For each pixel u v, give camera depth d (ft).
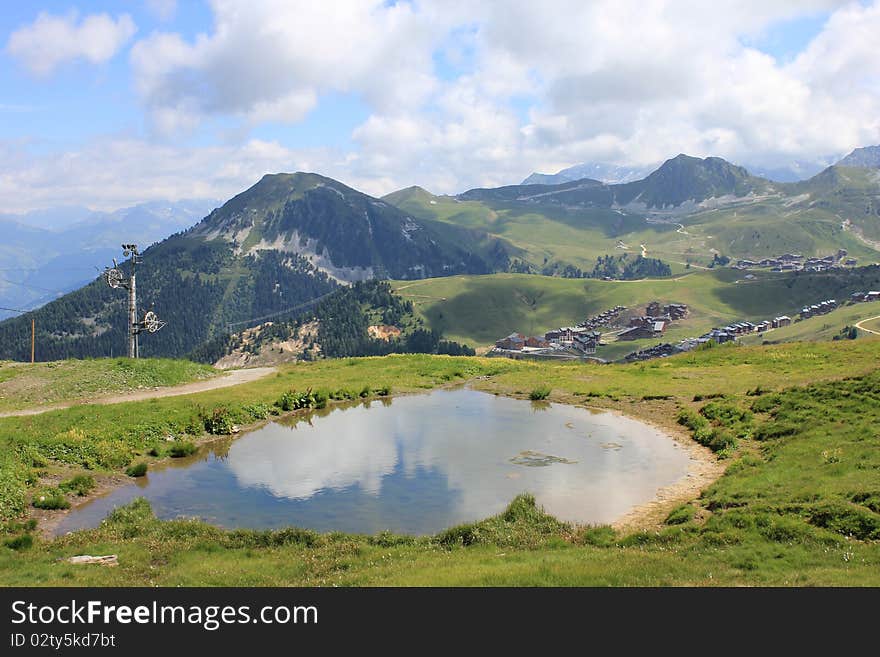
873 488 80.28
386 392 198.90
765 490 89.35
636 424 152.35
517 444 135.23
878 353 201.16
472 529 82.79
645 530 82.89
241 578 67.56
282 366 261.65
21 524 90.48
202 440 142.82
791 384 163.32
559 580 60.44
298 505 100.48
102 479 113.91
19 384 182.60
